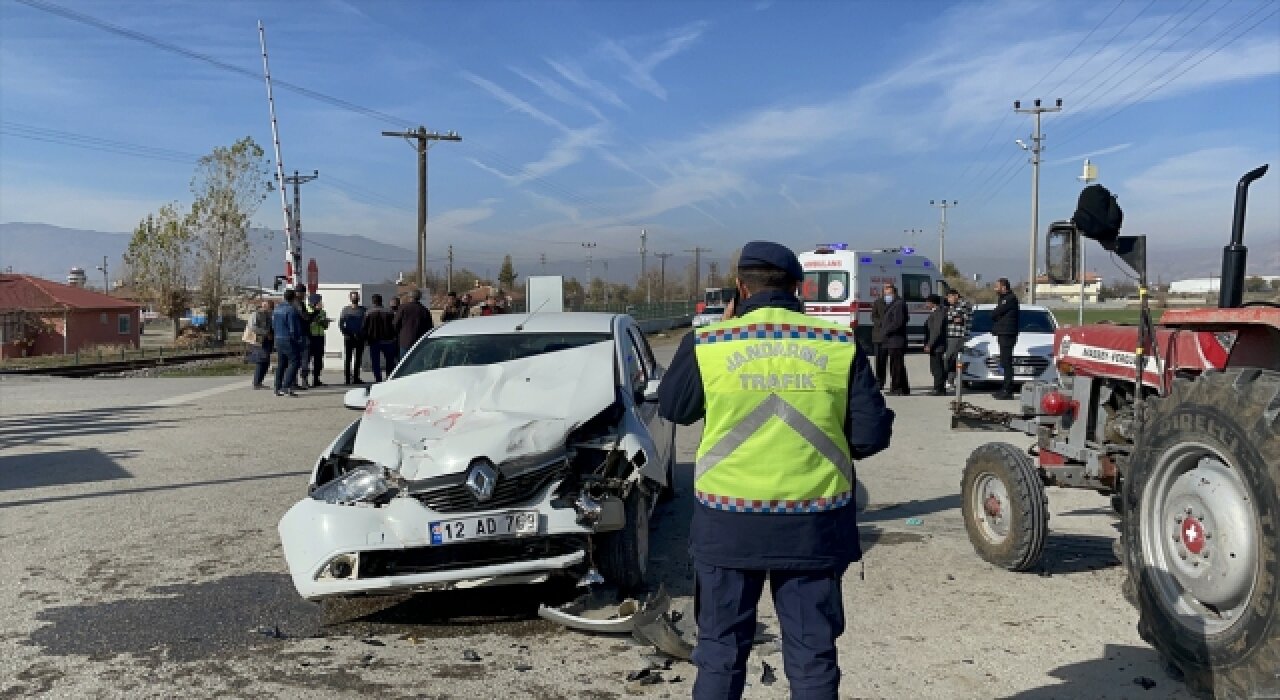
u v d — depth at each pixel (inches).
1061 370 245.6
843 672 171.2
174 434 465.4
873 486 337.1
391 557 198.4
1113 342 224.4
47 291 2021.4
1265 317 165.3
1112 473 227.0
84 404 597.9
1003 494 233.9
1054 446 241.9
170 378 840.3
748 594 121.1
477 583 195.0
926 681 167.0
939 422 498.6
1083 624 194.4
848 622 197.0
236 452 411.5
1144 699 158.4
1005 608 204.8
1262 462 133.3
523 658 181.6
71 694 165.6
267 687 168.7
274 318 651.5
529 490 205.0
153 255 2014.0
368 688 167.9
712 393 121.4
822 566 118.2
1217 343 188.2
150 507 309.4
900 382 629.9
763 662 176.1
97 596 219.9
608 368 251.6
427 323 622.5
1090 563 238.5
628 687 167.2
